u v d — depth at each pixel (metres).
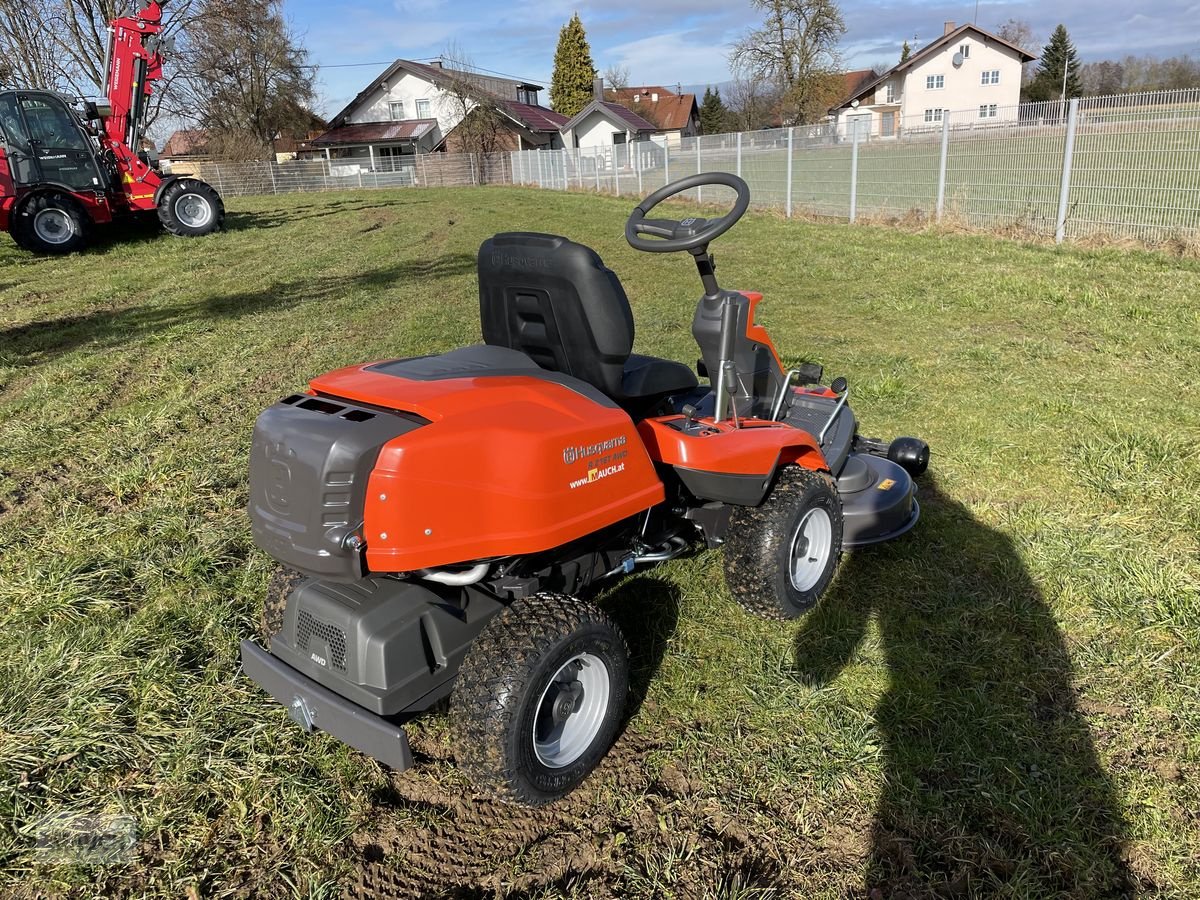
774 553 3.24
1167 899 2.28
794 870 2.42
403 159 46.22
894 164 15.77
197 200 17.03
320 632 2.55
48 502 4.83
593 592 3.67
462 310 9.62
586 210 21.75
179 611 3.65
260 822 2.62
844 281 10.46
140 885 2.41
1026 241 12.60
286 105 49.31
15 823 2.59
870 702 3.08
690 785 2.74
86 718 2.98
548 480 2.52
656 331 8.28
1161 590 3.63
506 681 2.39
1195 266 9.95
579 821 2.63
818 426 4.00
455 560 2.38
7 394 7.01
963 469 4.94
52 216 14.52
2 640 3.46
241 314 9.76
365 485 2.25
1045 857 2.43
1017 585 3.76
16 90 13.93
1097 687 3.10
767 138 19.45
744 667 3.29
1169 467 4.79
